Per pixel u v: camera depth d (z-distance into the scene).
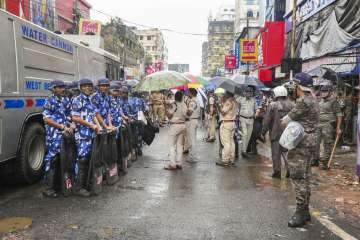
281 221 5.41
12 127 6.69
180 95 8.98
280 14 27.95
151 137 11.12
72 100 6.76
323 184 7.62
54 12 27.42
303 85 5.31
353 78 13.16
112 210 5.84
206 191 7.05
